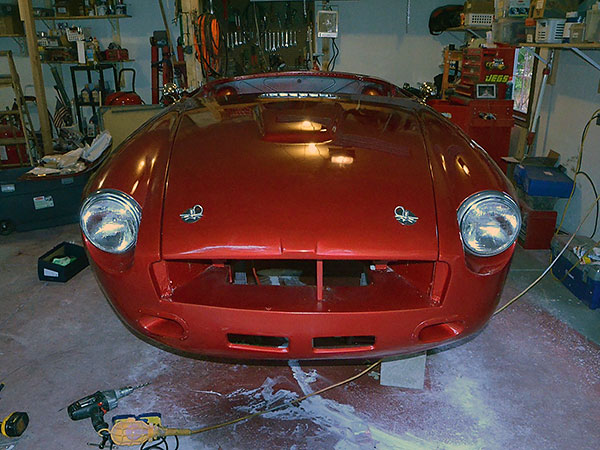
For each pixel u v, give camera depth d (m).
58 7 6.16
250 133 1.99
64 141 5.63
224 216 1.61
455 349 2.29
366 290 1.66
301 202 1.64
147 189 1.72
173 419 1.87
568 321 2.53
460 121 4.66
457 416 1.87
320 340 1.87
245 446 1.73
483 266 1.63
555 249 3.07
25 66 6.47
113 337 2.40
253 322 1.55
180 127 2.08
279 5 6.21
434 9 6.51
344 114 2.19
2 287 2.89
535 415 1.88
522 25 3.73
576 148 3.63
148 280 1.58
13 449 1.73
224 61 5.85
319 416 1.88
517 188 3.77
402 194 1.68
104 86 6.41
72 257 3.15
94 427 1.78
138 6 6.42
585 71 3.60
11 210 3.69
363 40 6.58
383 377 2.04
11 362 2.21
